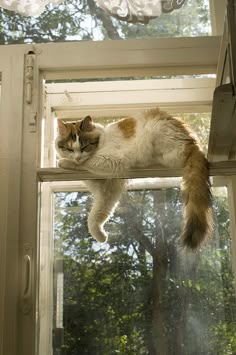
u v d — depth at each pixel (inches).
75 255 60.3
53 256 60.0
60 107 72.2
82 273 59.7
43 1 65.0
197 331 57.3
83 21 72.4
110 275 59.7
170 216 60.8
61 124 68.0
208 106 70.9
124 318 58.1
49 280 58.6
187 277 59.2
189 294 58.7
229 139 51.7
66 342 57.1
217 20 69.9
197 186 56.1
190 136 62.8
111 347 57.1
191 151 60.5
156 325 57.7
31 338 52.7
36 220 57.4
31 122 61.1
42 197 60.8
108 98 71.7
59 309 58.2
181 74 66.6
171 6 65.9
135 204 61.7
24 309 53.7
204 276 59.3
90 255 60.4
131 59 63.6
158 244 60.3
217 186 60.9
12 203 57.7
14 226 56.8
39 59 63.9
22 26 72.5
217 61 63.3
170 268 59.6
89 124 67.1
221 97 39.8
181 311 58.2
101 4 65.3
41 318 56.0
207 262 59.7
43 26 72.5
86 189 62.4
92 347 57.1
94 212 61.6
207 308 58.2
